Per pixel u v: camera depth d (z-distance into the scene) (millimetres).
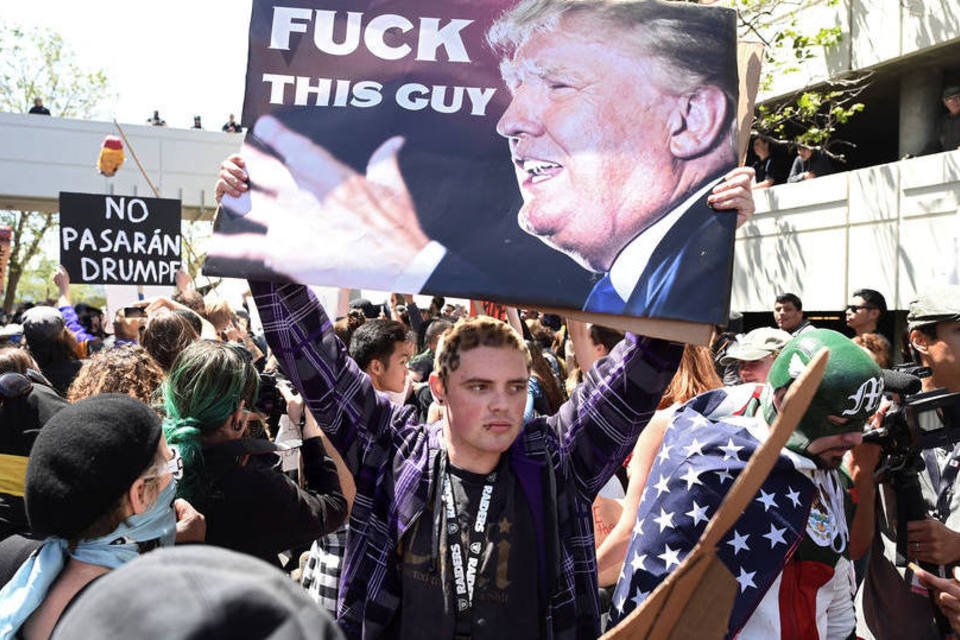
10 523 2859
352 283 1990
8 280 33031
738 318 8688
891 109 13664
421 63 2092
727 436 2211
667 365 2045
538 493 2021
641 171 1996
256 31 2105
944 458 2584
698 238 1952
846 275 10781
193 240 25953
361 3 2111
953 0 9797
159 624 743
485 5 2096
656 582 2115
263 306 2115
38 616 1707
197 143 21953
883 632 2553
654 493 2240
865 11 11031
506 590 1940
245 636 754
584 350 2982
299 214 2029
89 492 1715
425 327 7938
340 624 2021
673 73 2029
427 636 1924
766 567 2057
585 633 2012
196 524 2141
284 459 3393
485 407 1932
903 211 9922
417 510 1985
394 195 2029
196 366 2422
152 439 1830
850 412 2098
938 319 2703
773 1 11227
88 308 16062
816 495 2227
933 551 2318
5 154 20656
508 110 2055
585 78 2045
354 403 2137
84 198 6906
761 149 12703
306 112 2078
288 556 4320
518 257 1980
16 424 2955
